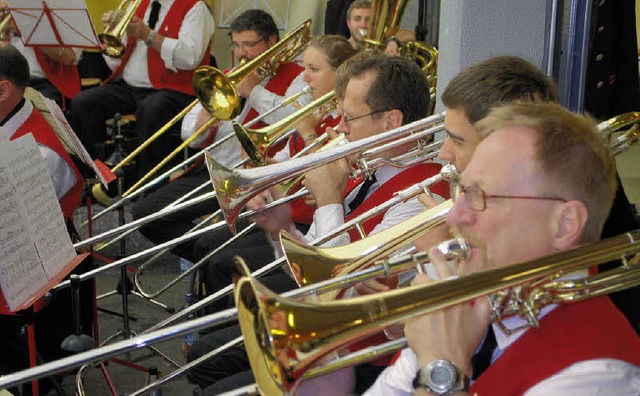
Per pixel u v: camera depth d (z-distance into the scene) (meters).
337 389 1.96
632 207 2.59
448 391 1.38
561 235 1.43
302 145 3.61
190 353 2.73
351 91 2.67
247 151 3.12
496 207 1.44
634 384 1.38
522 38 3.03
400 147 2.54
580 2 2.83
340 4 5.47
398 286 2.12
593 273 1.63
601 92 2.89
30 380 1.39
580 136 1.44
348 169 2.55
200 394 2.41
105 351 1.43
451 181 2.06
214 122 4.47
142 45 5.36
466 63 3.04
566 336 1.43
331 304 1.34
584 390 1.37
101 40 5.00
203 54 5.35
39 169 2.42
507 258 1.45
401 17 3.72
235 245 3.62
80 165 3.42
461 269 1.52
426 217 1.96
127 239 4.90
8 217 2.27
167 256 4.85
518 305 1.42
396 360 1.80
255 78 4.22
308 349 1.32
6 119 3.33
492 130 1.49
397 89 2.65
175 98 5.23
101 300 4.42
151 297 3.78
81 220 4.96
